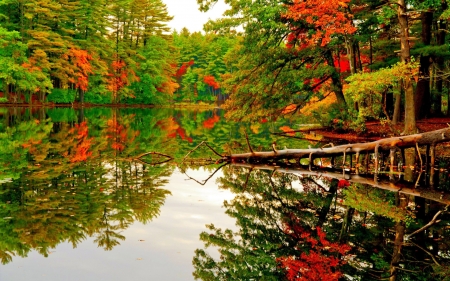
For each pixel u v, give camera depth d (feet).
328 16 51.19
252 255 17.74
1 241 17.85
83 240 18.33
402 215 23.58
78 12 144.97
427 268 16.71
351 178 32.55
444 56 59.26
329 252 18.45
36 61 121.90
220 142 58.75
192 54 251.80
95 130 68.49
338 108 65.26
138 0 180.14
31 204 23.57
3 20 124.67
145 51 183.52
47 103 136.26
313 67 65.57
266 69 62.69
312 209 25.02
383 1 52.42
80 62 134.62
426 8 52.70
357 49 72.95
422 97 63.21
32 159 38.50
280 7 54.49
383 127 59.47
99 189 27.86
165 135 66.44
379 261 17.39
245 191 29.14
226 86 67.87
